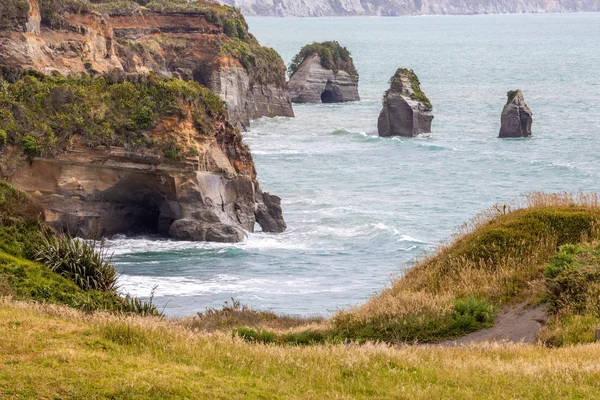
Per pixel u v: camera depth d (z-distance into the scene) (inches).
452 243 1815.9
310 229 3334.2
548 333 1322.6
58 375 931.3
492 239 1697.8
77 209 2982.3
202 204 3132.4
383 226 3316.9
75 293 1643.7
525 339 1347.2
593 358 1131.9
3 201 1887.3
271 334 1441.9
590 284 1416.1
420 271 1727.4
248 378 1003.3
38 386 898.1
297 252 2992.1
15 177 2898.6
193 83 3366.1
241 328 1469.0
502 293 1529.3
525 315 1435.8
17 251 1760.6
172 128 3107.8
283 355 1112.2
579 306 1384.1
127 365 995.3
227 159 3253.0
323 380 1015.0
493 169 4699.8
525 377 1045.8
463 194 4057.6
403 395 967.0
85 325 1181.1
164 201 3137.3
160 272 2684.5
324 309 2252.7
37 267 1702.8
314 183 4306.1
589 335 1279.5
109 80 3186.5
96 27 5118.1
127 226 3161.9
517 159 4968.0
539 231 1690.5
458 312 1451.8
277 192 4060.0
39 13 4709.6
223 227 3115.2
